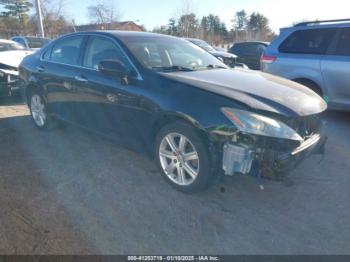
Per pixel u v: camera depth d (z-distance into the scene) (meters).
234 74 3.69
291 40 6.08
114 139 3.90
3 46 8.24
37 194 3.19
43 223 2.72
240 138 2.72
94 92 3.89
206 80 3.27
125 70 3.49
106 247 2.46
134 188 3.33
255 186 3.37
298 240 2.56
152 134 3.40
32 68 5.05
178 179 3.25
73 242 2.50
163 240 2.55
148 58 3.65
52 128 5.10
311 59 5.70
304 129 3.05
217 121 2.78
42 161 3.96
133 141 3.65
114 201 3.08
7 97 7.59
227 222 2.78
